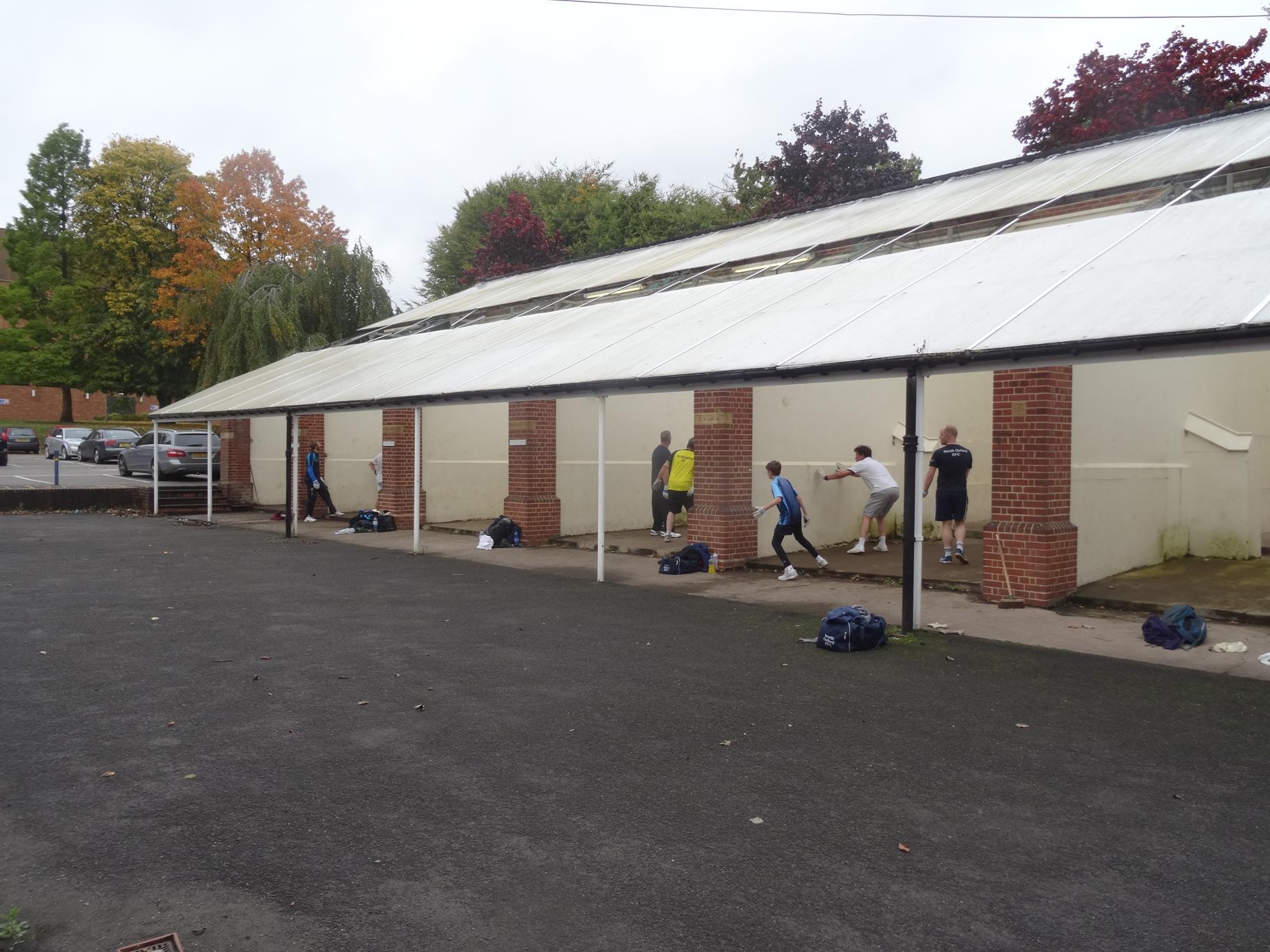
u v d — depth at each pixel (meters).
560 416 16.42
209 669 7.27
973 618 9.08
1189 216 8.89
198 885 3.71
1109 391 10.60
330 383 17.16
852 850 4.04
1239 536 11.12
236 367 29.11
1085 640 8.19
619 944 3.27
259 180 40.75
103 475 32.28
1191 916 3.47
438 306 24.59
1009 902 3.58
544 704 6.32
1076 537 9.77
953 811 4.46
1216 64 22.80
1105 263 8.40
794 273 12.88
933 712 6.11
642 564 13.48
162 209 47.97
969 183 15.58
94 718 5.96
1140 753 5.30
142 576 12.37
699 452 12.71
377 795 4.68
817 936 3.33
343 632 8.72
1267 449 12.95
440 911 3.51
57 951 3.21
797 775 4.96
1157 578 10.31
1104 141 14.79
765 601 10.32
